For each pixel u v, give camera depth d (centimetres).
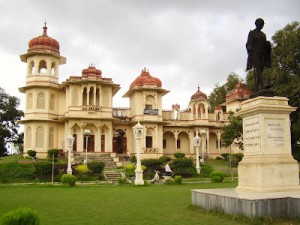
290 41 3341
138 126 2345
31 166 2969
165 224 846
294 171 993
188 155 5116
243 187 1030
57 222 891
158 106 5034
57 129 4756
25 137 4650
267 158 984
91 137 4603
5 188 2098
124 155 4581
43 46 4788
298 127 3017
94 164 3116
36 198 1480
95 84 4606
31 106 4675
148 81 4988
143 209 1098
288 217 829
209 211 961
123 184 2398
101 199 1416
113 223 870
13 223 581
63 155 4359
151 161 3262
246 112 1061
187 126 5259
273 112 1020
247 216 822
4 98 5966
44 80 4738
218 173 2547
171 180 2411
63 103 4844
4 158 4397
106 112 4656
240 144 4141
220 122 5369
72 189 1997
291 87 3194
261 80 1093
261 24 1124
